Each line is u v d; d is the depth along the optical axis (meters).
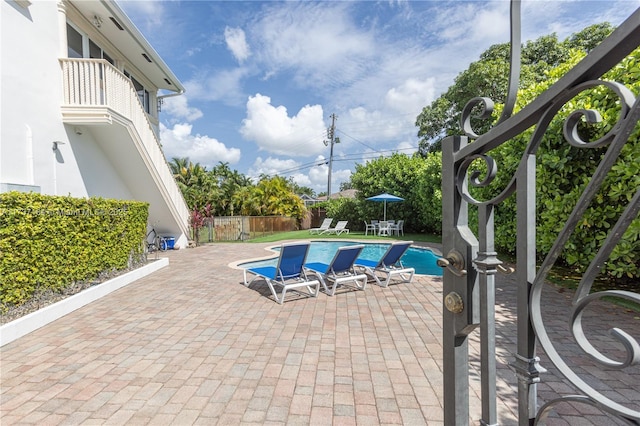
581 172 5.43
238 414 2.73
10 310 4.67
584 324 4.53
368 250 16.09
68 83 8.36
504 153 7.10
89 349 4.00
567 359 3.61
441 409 2.78
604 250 0.88
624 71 4.66
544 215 5.72
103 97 8.66
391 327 4.67
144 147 10.37
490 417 1.34
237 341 4.20
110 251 7.10
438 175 15.55
